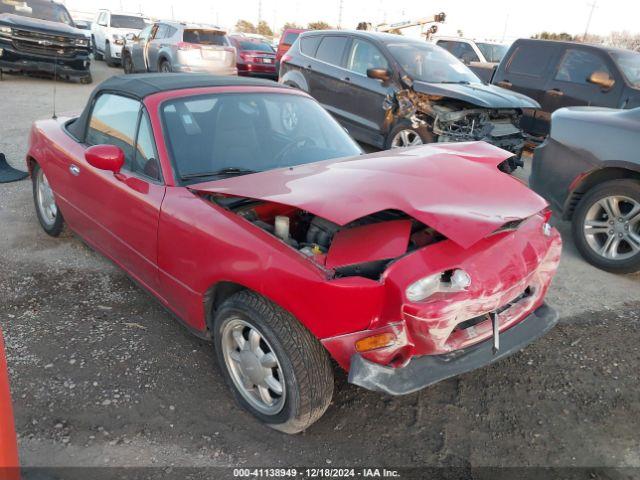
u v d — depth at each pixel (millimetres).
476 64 10961
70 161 3783
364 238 2248
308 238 2605
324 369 2344
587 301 3943
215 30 13586
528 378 3027
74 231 4160
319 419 2654
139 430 2527
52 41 12789
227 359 2678
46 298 3650
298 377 2297
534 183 5090
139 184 3059
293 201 2205
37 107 10211
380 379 2191
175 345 3199
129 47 15695
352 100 7789
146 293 3512
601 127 4410
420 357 2338
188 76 3688
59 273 4016
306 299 2176
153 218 2914
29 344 3119
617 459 2465
